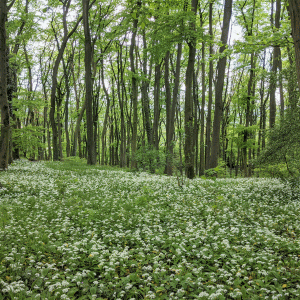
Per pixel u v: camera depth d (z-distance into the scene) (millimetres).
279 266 4438
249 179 15648
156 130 23031
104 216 7078
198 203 8617
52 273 4207
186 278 4008
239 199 9500
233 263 4473
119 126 41000
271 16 22828
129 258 4824
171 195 9766
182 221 6977
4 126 13648
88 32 20203
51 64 35156
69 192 9711
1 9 12375
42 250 4828
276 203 8953
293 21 5930
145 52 16219
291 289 3775
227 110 31469
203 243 5516
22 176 12445
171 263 4840
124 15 13688
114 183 12102
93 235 5773
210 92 22234
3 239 5180
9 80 19203
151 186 11438
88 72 20438
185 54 26781
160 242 5480
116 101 36781
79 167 18344
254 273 4293
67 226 6254
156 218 7000
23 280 3977
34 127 22672
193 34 13023
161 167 19844
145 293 3803
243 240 5586
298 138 10633
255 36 9797
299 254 4980
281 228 6383
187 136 14422
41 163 20750
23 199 8414
